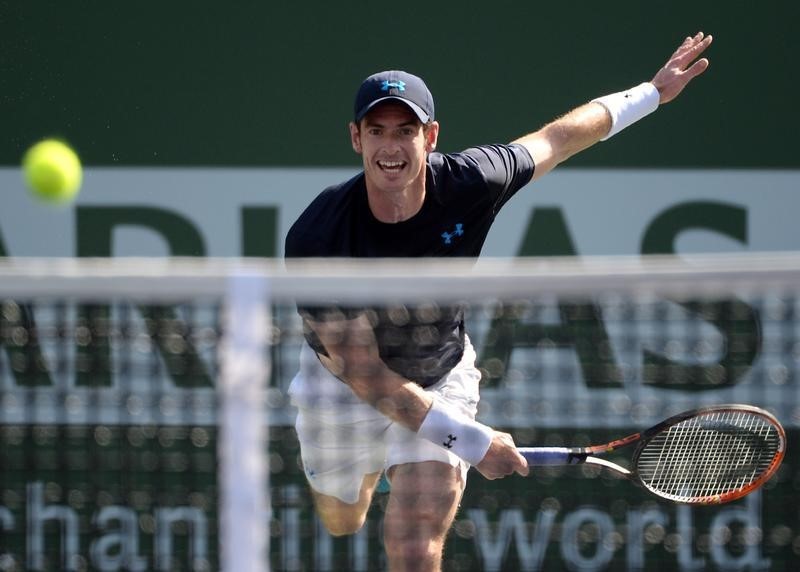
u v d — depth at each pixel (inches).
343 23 872.3
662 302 789.2
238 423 390.3
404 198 557.6
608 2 869.8
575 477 799.7
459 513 797.9
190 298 414.3
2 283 395.5
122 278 395.5
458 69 872.9
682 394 792.3
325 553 729.0
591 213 862.5
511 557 796.6
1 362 726.5
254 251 871.1
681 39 869.8
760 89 866.8
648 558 795.4
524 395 804.6
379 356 558.3
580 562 797.2
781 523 783.7
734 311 776.3
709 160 866.1
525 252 861.8
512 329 803.4
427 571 553.9
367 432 608.4
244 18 874.1
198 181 871.7
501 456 550.0
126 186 873.5
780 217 863.7
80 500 736.3
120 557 735.1
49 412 733.3
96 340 706.8
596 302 730.8
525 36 872.3
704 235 864.3
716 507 789.9
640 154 864.9
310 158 871.7
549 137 632.4
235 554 388.8
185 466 735.1
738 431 594.6
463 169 574.6
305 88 871.7
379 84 547.2
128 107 874.1
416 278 401.4
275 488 735.1
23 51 877.2
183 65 873.5
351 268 482.0
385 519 566.9
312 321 534.9
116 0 876.6
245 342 392.8
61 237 873.5
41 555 738.8
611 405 803.4
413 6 874.1
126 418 727.1
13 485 738.8
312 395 606.2
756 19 866.1
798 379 697.6
